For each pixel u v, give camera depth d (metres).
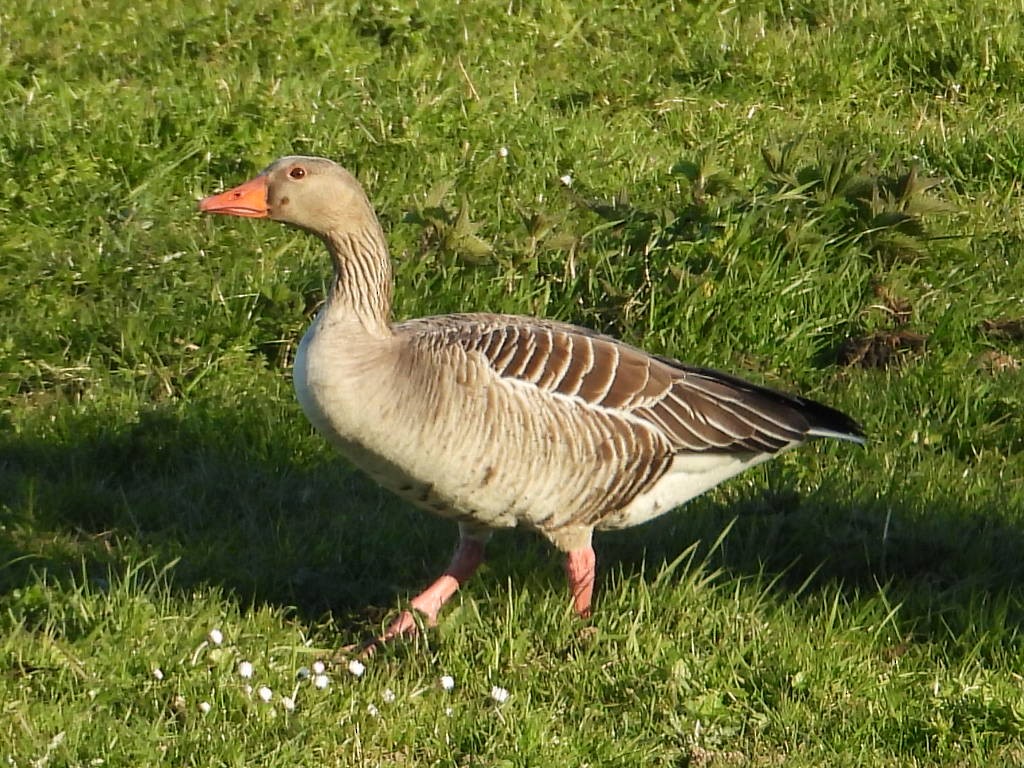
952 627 9.70
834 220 13.92
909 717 8.76
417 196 14.91
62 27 18.62
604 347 9.38
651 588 9.80
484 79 17.72
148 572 10.08
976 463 11.84
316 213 9.18
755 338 13.11
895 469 11.57
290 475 11.53
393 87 17.36
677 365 9.70
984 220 14.98
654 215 13.59
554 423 9.00
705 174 13.90
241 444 11.85
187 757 8.18
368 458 8.98
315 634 9.61
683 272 12.95
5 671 8.83
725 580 10.18
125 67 17.72
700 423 9.49
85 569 9.91
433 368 8.78
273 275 13.50
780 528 10.77
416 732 8.52
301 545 10.59
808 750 8.56
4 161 14.82
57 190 14.56
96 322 12.89
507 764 8.22
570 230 14.43
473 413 8.80
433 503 9.17
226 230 14.26
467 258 13.36
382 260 9.24
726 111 17.47
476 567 9.74
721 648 9.27
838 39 18.81
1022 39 18.56
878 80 18.39
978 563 10.41
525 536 10.85
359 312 9.09
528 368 9.02
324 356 8.91
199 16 18.80
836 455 11.82
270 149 15.60
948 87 18.14
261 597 9.96
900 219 13.70
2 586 9.83
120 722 8.41
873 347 13.09
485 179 15.30
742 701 8.91
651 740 8.61
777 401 9.84
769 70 18.31
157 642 9.09
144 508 11.05
